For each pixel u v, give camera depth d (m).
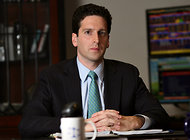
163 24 3.88
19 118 3.20
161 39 3.88
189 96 3.80
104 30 2.12
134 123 1.93
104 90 2.19
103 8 2.15
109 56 3.86
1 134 3.18
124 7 3.87
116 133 1.68
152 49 3.87
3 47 3.28
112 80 2.23
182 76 3.83
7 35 3.29
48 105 2.14
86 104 2.16
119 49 3.87
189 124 1.39
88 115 2.13
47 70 2.25
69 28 3.79
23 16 3.31
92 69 2.19
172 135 1.64
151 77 3.86
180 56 3.85
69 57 3.77
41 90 2.17
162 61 3.86
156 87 3.86
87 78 2.19
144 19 3.89
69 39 3.78
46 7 3.32
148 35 3.87
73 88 2.15
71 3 3.82
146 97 2.28
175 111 3.81
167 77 3.85
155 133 1.70
